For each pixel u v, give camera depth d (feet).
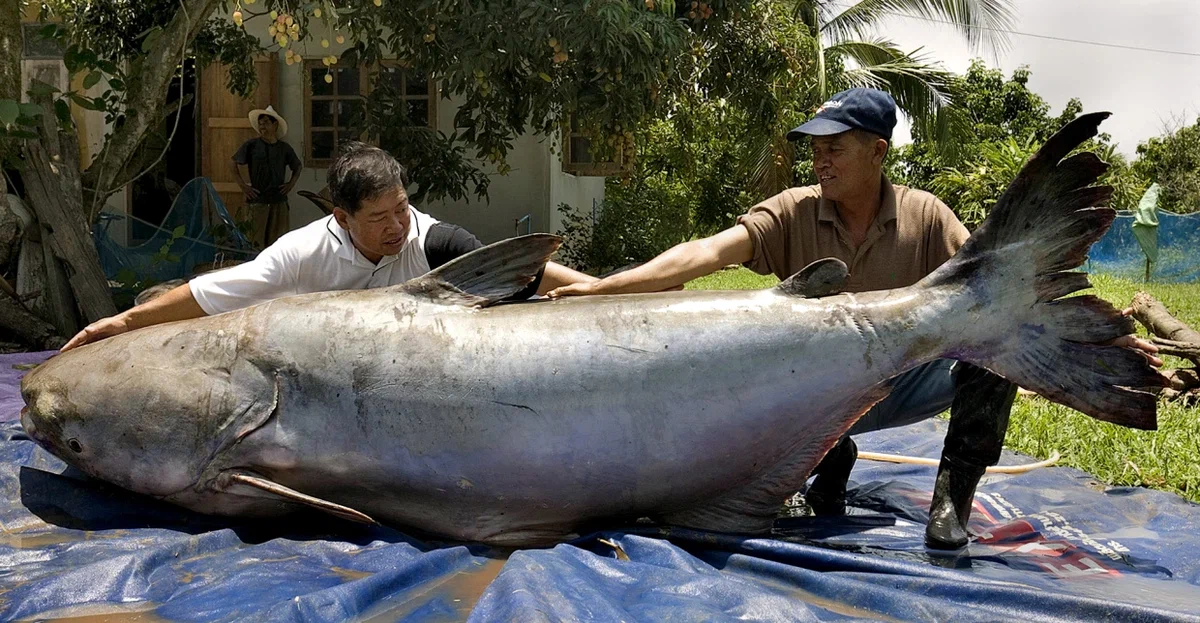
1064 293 10.07
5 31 25.41
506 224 40.88
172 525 11.08
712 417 10.32
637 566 9.39
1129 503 12.94
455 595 9.17
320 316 10.72
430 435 10.36
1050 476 14.25
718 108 43.62
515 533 10.78
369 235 11.94
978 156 61.57
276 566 9.69
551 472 10.37
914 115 55.57
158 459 10.85
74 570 9.20
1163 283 53.78
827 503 13.07
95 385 11.06
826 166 12.07
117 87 26.96
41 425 11.34
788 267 12.77
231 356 10.77
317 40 38.78
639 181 60.18
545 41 26.40
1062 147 9.83
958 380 11.18
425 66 29.17
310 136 39.52
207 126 39.73
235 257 29.68
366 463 10.48
